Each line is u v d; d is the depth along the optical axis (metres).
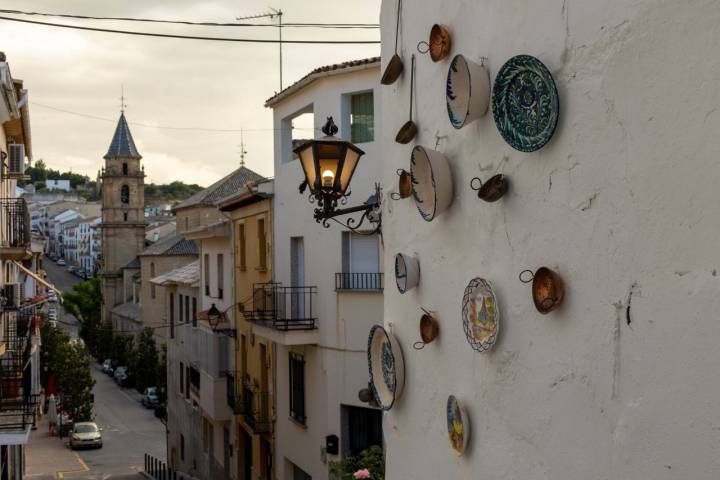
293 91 18.30
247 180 50.81
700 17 2.92
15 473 26.05
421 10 6.07
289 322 17.69
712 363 2.87
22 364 20.50
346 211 8.43
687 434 3.00
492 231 4.70
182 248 66.50
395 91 6.77
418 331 6.07
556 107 3.82
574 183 3.75
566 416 3.85
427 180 5.54
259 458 21.59
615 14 3.41
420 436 6.02
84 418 48.56
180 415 32.69
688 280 2.99
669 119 3.08
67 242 164.38
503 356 4.53
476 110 4.65
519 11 4.34
